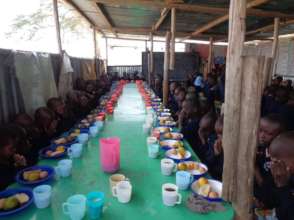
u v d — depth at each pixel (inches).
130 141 90.6
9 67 97.3
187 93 171.6
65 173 61.4
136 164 70.2
